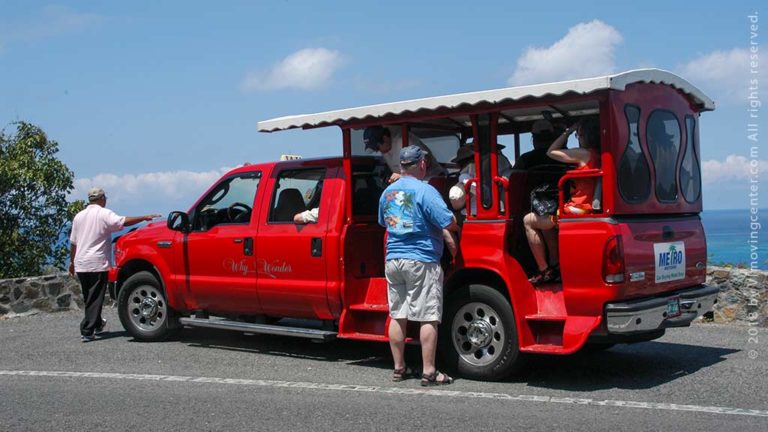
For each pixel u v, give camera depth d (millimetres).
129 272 9945
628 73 6438
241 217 8789
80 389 6984
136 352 8828
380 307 7652
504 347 6809
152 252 9445
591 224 6375
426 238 6750
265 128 8281
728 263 11344
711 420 5559
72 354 8789
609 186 6359
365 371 7574
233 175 9070
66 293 12758
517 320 6730
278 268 8297
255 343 9289
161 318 9492
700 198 7727
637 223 6602
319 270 7969
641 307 6340
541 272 6977
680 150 7395
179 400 6484
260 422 5754
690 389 6547
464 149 7547
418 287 6773
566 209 6535
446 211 6684
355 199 8047
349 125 7824
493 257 6875
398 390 6684
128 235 9812
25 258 16344
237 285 8648
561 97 6551
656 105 7035
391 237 6863
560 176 7395
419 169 6996
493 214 6953
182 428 5652
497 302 6844
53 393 6852
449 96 6949
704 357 7926
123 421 5879
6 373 7785
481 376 6965
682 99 7496
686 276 7215
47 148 16828
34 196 16469
